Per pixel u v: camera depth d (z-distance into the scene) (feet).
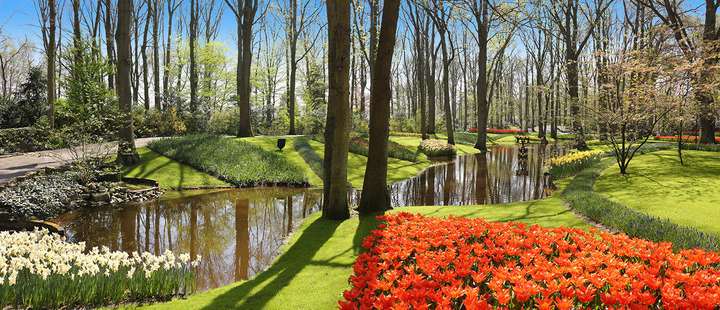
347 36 22.20
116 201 33.01
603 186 32.19
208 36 126.41
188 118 87.61
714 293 8.96
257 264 18.76
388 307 8.55
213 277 17.21
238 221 27.17
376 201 26.32
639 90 32.63
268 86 141.49
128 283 13.56
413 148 76.43
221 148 53.57
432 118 106.93
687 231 15.60
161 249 21.21
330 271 15.47
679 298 8.72
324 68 141.59
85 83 60.34
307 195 37.04
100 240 22.94
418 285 9.64
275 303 12.56
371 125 26.27
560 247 12.87
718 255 11.98
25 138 52.65
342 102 23.13
